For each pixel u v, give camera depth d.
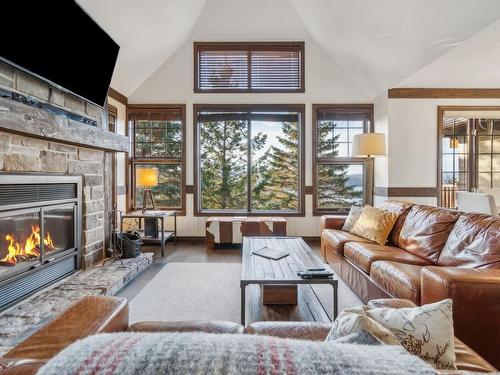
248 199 5.07
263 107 4.92
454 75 3.90
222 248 4.47
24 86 2.16
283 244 3.01
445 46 3.04
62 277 2.63
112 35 3.34
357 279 2.71
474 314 1.50
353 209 3.72
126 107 4.86
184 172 4.93
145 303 2.50
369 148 4.04
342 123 5.02
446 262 2.28
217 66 4.96
